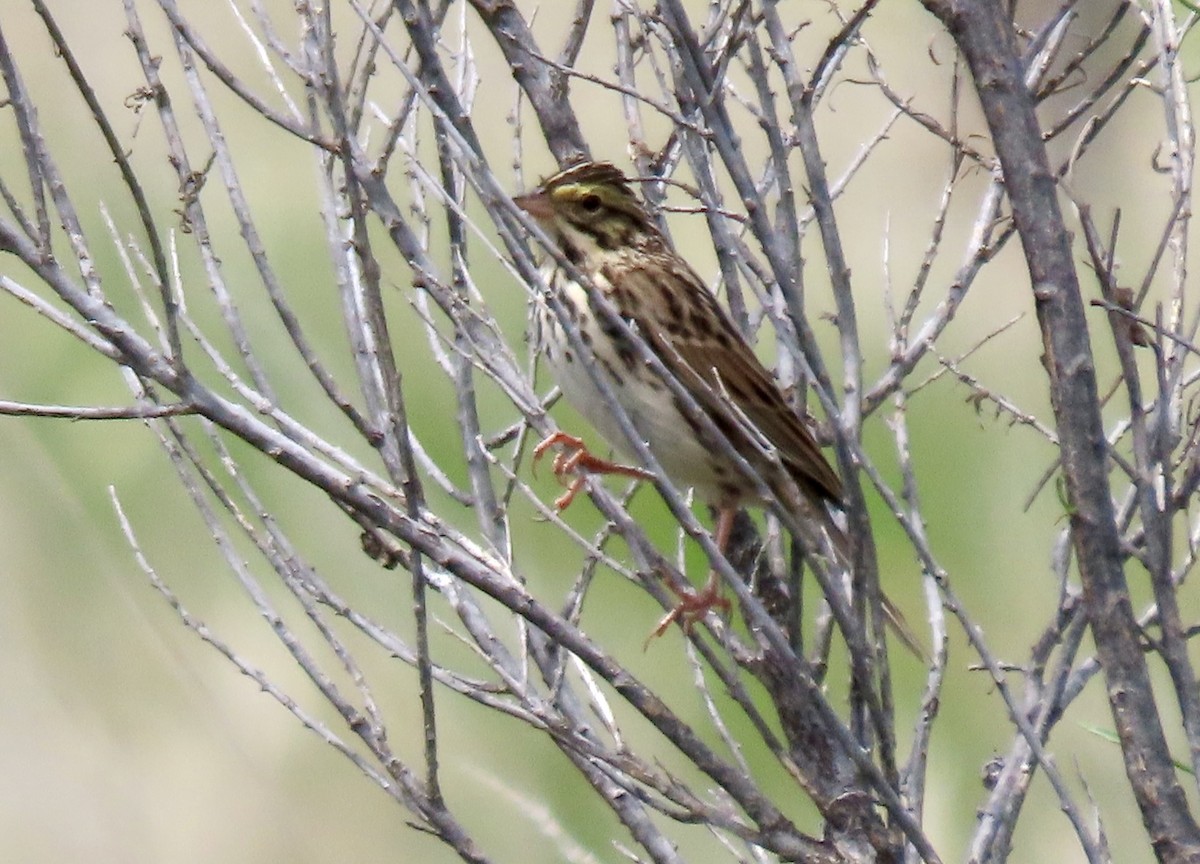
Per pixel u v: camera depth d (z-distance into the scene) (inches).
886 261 375.2
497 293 658.8
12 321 831.1
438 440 783.7
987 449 771.4
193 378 285.9
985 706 630.5
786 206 314.3
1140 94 710.5
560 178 422.0
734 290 399.2
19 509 650.8
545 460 686.5
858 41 424.2
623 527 323.6
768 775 639.1
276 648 639.8
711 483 427.2
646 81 697.0
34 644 631.2
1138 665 277.1
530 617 295.3
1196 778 272.2
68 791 605.3
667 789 305.3
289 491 663.8
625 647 687.1
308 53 346.0
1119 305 286.5
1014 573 705.0
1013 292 789.9
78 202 770.2
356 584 626.5
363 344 346.3
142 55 343.3
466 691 319.6
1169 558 278.4
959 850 506.0
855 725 341.4
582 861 408.8
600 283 420.5
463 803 602.5
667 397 418.3
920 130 821.9
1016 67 277.3
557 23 758.5
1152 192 715.4
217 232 837.8
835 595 288.7
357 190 286.0
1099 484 276.1
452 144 315.3
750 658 348.2
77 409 281.3
